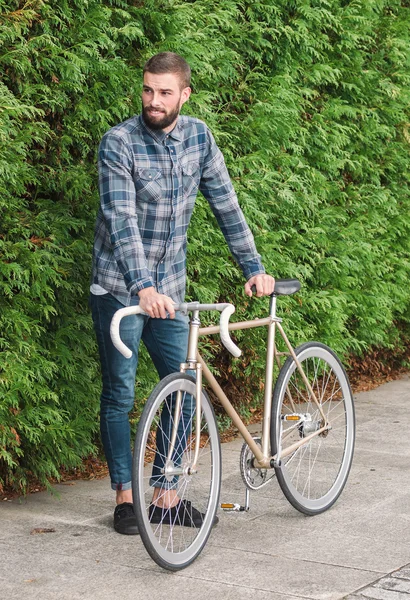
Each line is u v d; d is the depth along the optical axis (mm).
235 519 4617
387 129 7785
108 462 4551
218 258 6051
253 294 4672
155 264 4398
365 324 7801
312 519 4617
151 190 4285
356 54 7465
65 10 4953
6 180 4719
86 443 5352
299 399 5059
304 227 6875
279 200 6617
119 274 4348
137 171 4262
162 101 4191
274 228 6770
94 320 4500
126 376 4473
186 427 4277
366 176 7844
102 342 4480
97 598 3650
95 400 5328
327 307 7152
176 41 5500
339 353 7562
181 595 3676
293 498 4551
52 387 5215
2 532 4422
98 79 5266
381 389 8008
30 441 4957
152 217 4336
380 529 4461
